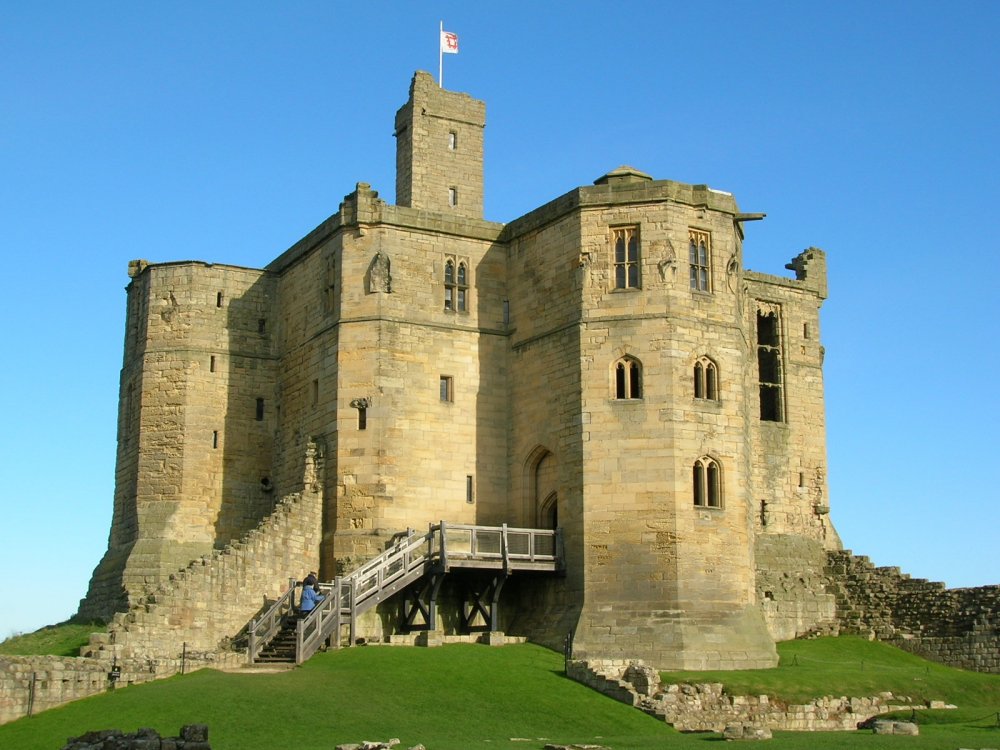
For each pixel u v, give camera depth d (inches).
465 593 2308.1
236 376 2637.8
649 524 2146.9
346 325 2386.8
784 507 2871.6
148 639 1956.2
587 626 2130.9
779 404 2947.8
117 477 2709.2
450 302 2443.4
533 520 2353.6
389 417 2340.1
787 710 1911.9
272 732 1504.7
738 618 2150.6
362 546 2288.4
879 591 2765.7
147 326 2657.5
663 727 1754.4
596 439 2206.0
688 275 2255.2
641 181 2304.4
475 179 2748.5
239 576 2140.7
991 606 2532.0
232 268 2682.1
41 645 2138.3
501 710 1716.3
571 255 2311.8
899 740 1542.8
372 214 2415.1
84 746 1304.1
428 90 2726.4
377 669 1844.2
